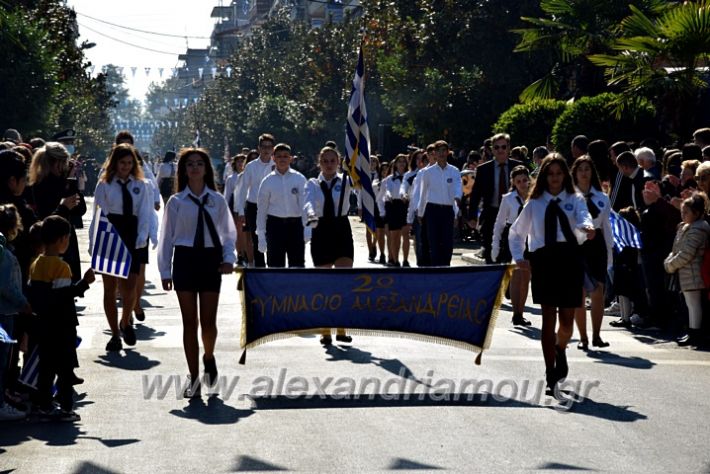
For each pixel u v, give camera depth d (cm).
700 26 1844
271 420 752
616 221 1202
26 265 838
